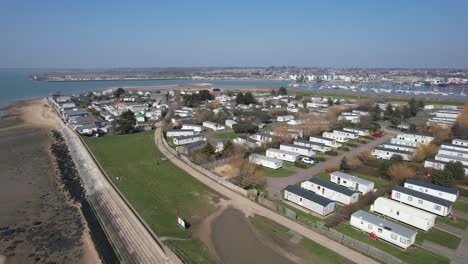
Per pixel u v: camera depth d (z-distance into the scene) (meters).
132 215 45.59
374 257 34.16
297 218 43.03
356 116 121.38
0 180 65.25
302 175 61.47
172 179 60.34
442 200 45.59
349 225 41.97
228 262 34.16
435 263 33.34
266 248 36.84
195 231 41.06
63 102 169.75
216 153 72.69
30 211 51.53
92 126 108.81
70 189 60.72
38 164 76.38
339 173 57.88
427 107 149.88
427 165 63.69
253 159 67.88
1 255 39.31
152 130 109.25
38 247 41.22
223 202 49.53
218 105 156.12
